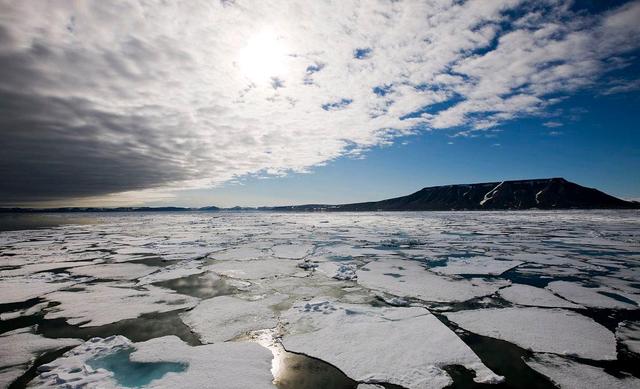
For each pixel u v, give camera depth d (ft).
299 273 35.50
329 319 21.40
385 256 46.06
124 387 13.73
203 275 34.71
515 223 120.26
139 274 35.73
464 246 56.54
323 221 153.28
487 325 20.52
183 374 14.79
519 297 26.45
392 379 14.48
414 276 33.58
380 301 25.72
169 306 24.54
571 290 28.19
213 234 83.61
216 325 20.81
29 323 21.39
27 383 14.29
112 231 97.40
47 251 53.31
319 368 15.52
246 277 33.73
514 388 13.74
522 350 17.21
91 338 19.10
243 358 16.29
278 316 22.26
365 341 18.19
